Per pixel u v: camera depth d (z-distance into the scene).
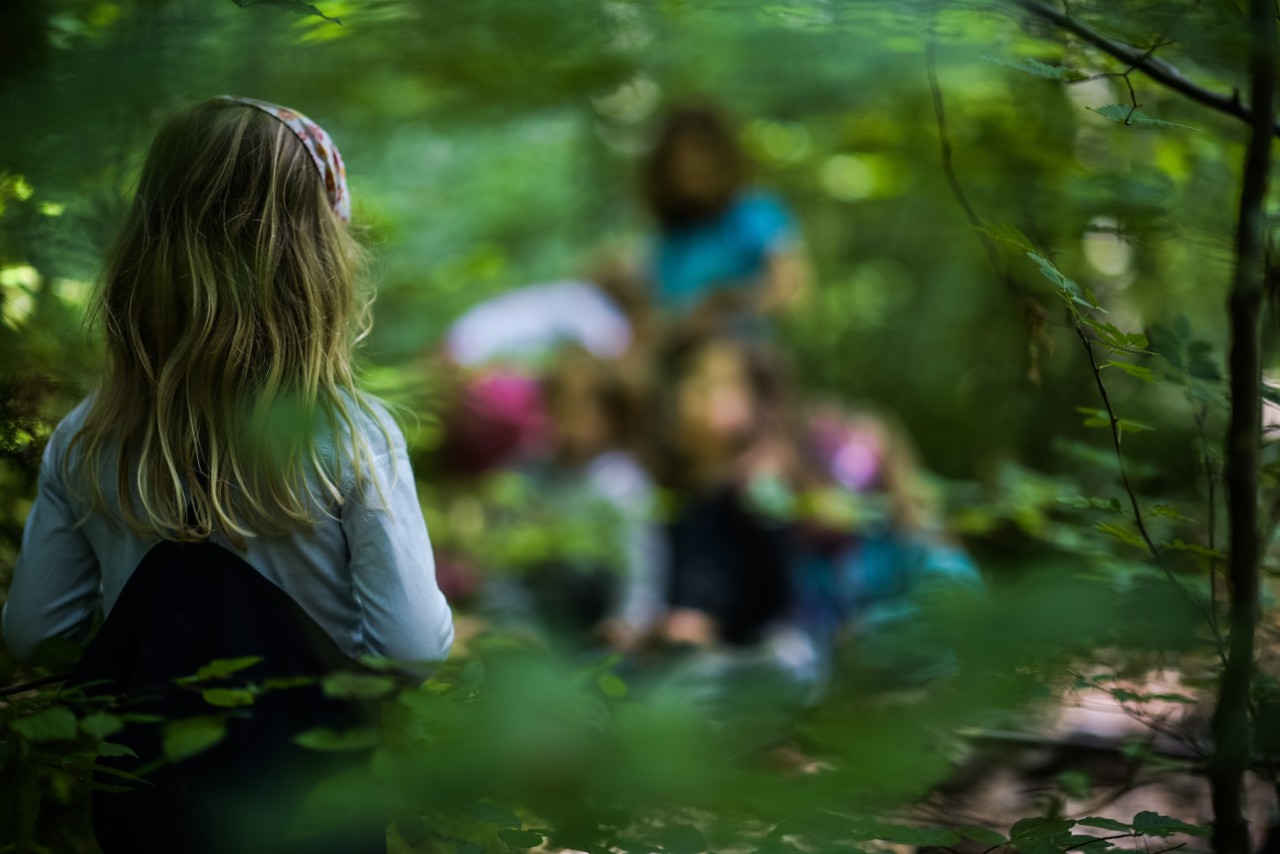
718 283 4.12
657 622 3.10
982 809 1.55
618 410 3.58
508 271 4.52
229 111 1.42
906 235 5.24
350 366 1.51
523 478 3.33
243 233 1.38
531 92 3.11
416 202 3.99
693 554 3.20
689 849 1.14
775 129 4.60
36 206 1.73
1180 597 1.31
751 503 3.11
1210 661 1.60
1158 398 2.69
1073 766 1.69
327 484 1.33
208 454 1.37
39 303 1.82
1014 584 1.08
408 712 1.30
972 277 4.88
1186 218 1.93
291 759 1.29
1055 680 1.32
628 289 4.23
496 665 1.05
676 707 1.11
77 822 1.61
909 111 3.37
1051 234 2.26
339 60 2.20
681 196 4.25
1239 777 1.27
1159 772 1.57
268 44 1.96
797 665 2.79
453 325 3.66
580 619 3.21
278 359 1.35
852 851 1.06
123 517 1.38
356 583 1.40
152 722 1.15
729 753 1.11
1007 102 2.36
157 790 1.29
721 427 3.38
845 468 3.20
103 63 1.67
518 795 1.00
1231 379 1.24
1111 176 1.91
